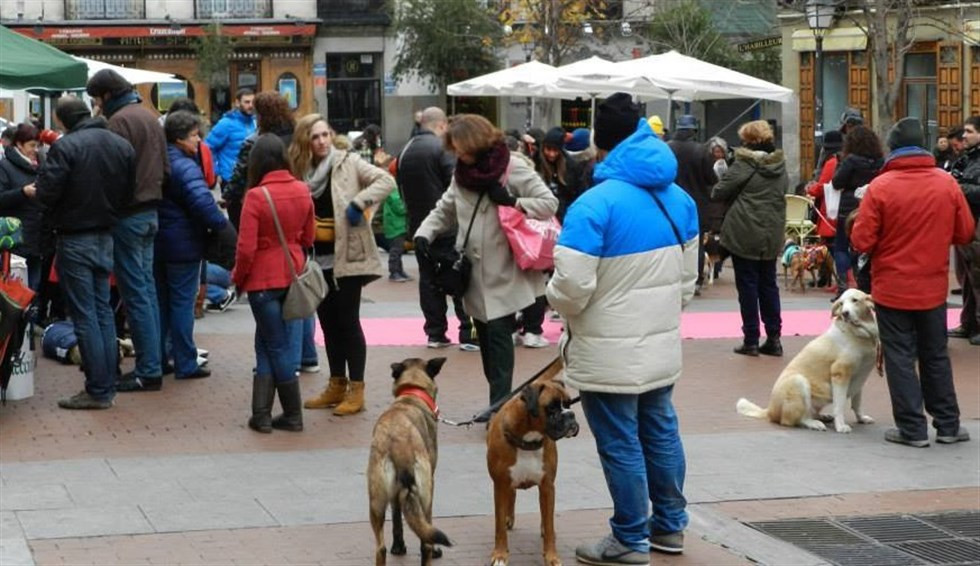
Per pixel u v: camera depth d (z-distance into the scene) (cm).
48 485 912
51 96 2305
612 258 751
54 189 1082
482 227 1028
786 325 1656
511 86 2222
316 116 1116
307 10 5112
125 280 1184
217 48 4853
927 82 3259
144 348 1206
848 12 3253
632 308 754
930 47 3225
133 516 848
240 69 5100
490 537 826
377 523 724
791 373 1135
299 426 1081
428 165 1402
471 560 783
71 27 4900
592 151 1597
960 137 1653
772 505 919
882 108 2811
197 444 1034
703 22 4409
